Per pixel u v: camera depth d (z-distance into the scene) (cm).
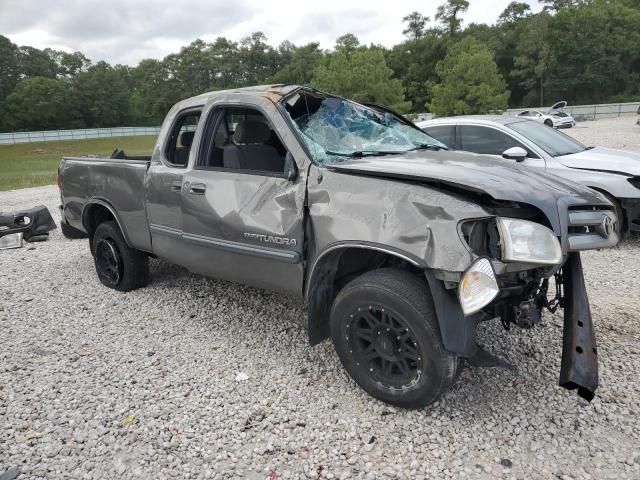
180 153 453
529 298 314
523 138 685
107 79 11194
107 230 519
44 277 601
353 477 264
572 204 297
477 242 281
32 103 10356
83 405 333
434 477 262
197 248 412
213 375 365
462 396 329
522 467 267
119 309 490
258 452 284
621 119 4206
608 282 525
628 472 261
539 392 332
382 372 316
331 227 313
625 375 347
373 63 3791
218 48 11238
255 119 411
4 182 1923
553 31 7325
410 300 287
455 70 3631
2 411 328
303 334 426
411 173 300
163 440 296
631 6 8456
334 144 368
